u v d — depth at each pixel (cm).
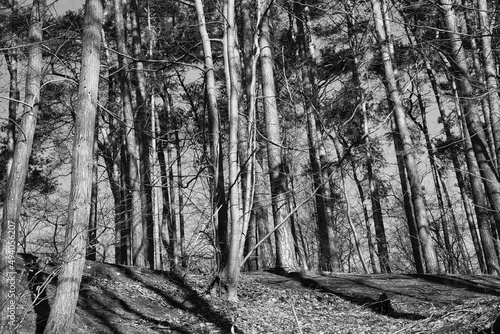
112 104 2006
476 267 2780
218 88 2361
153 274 1317
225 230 1280
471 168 1739
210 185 1492
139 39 1931
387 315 1202
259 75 1791
